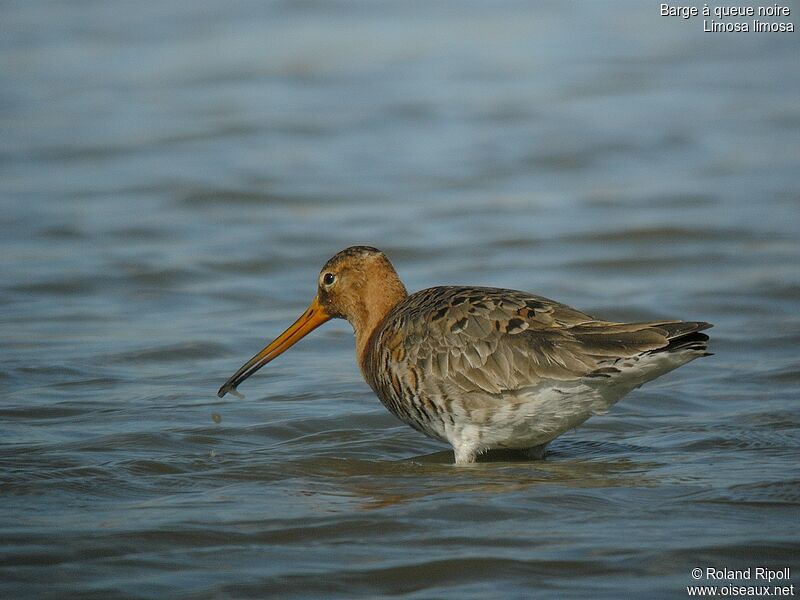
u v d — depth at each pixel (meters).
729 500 10.05
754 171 24.72
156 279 18.84
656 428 12.68
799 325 16.28
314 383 14.41
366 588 8.52
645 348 10.48
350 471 11.20
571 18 39.69
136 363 15.09
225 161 26.02
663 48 35.94
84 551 9.07
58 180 24.83
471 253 20.08
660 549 9.03
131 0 42.47
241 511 9.95
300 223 21.95
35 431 12.38
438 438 11.74
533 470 11.19
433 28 38.31
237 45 36.50
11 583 8.54
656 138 27.22
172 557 8.99
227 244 20.69
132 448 11.84
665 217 21.70
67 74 33.78
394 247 20.30
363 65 34.34
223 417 12.96
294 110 30.00
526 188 24.19
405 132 28.20
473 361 11.17
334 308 12.91
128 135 27.95
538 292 17.97
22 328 16.52
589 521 9.63
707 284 18.22
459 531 9.45
